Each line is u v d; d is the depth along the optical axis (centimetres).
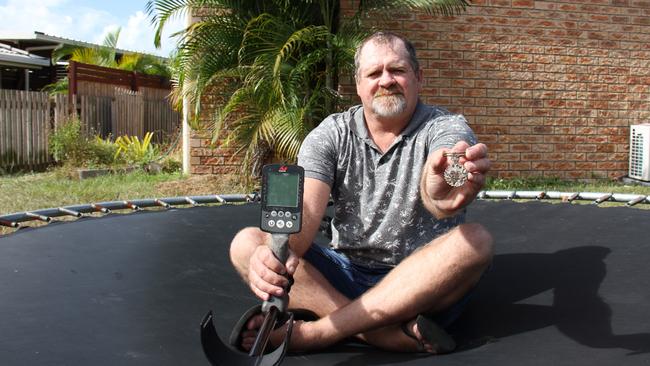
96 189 574
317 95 510
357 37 503
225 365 124
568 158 638
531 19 612
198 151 595
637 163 630
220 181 577
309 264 153
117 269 205
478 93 612
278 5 517
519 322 158
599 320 157
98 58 1305
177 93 562
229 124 562
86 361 131
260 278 126
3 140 723
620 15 630
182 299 177
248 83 505
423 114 157
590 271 200
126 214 294
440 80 605
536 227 264
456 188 119
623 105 642
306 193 152
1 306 166
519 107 621
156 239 247
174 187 568
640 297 173
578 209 296
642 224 263
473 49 606
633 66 639
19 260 213
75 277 195
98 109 867
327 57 513
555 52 621
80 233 253
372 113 153
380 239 156
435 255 135
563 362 131
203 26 506
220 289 188
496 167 626
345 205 160
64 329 150
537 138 629
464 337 150
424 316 138
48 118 787
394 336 141
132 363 131
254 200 329
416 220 155
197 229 266
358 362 135
